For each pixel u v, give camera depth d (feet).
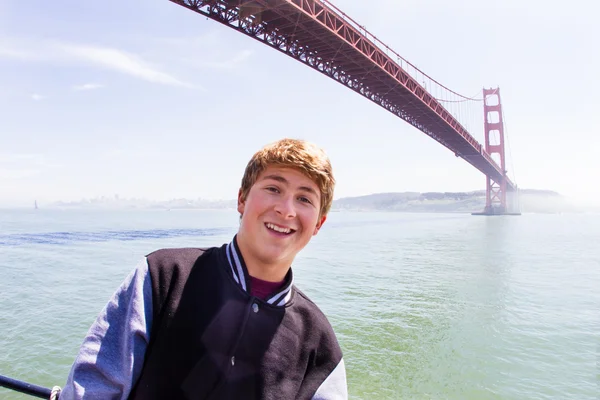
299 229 3.67
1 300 33.42
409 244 102.22
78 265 52.65
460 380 20.40
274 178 3.64
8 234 110.11
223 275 3.61
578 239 126.93
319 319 4.03
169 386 3.16
